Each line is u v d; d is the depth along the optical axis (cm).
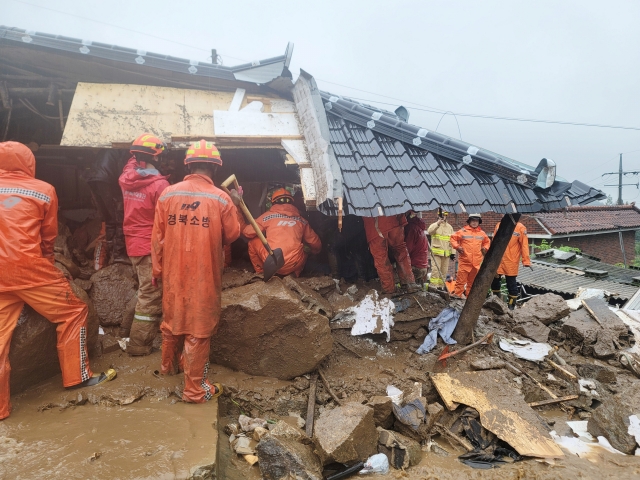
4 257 311
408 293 535
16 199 319
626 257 2402
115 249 488
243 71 505
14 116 553
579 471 336
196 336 340
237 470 319
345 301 500
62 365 347
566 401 457
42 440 288
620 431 383
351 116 486
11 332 323
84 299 394
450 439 377
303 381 413
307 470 306
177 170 557
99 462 264
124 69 496
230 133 464
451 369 457
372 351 478
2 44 464
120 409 333
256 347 412
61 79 508
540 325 579
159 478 252
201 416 326
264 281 430
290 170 610
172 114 475
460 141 479
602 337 569
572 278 1162
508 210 455
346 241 539
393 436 354
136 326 406
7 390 316
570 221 2012
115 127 452
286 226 471
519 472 330
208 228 338
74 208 618
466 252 791
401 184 435
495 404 395
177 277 338
